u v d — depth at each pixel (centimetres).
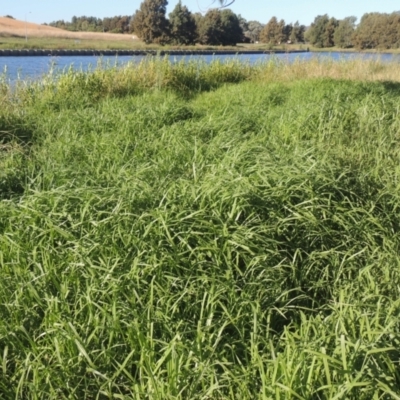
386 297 235
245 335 230
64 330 214
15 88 819
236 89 952
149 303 229
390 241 308
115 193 332
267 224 308
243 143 457
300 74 1294
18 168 450
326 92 824
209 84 1127
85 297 229
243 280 261
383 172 444
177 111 688
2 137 586
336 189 357
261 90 907
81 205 313
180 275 258
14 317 227
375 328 203
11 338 217
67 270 255
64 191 326
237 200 312
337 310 227
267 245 289
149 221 294
